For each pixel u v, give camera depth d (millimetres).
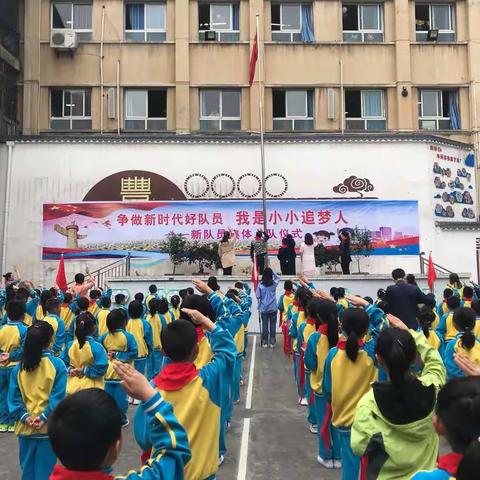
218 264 18500
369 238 18891
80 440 1846
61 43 21016
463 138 21906
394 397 2898
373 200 19094
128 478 2055
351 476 4383
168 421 2158
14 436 6730
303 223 18953
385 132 21578
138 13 22094
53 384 4422
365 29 22453
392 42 22156
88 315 6230
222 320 3775
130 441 6531
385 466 2887
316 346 5555
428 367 3393
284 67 21875
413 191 19234
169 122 21656
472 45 22172
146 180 19000
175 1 21906
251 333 15258
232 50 21891
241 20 22109
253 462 5691
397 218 19078
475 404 1960
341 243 16594
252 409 7805
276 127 21922
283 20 22344
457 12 22547
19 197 18922
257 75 21766
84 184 18969
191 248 18531
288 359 11594
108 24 21719
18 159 19047
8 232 18812
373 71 22047
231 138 19203
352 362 4461
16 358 6562
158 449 2139
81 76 21438
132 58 21688
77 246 18797
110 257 18734
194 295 4285
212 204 18953
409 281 9633
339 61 21984
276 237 18859
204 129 21781
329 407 5426
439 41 22547
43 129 21203
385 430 2906
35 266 18734
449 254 18922
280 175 19156
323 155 19281
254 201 18984
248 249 18797
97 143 19109
